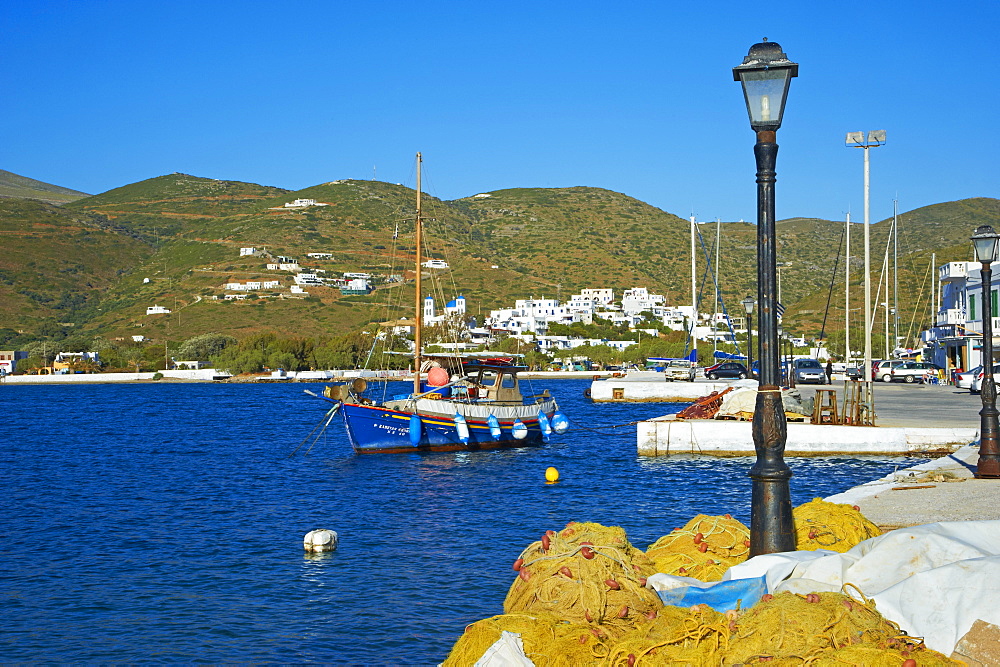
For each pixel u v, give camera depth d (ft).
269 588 50.78
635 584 29.68
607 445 128.98
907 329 421.59
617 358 536.42
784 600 25.61
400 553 58.70
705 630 25.25
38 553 61.36
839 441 96.78
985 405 61.11
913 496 53.62
